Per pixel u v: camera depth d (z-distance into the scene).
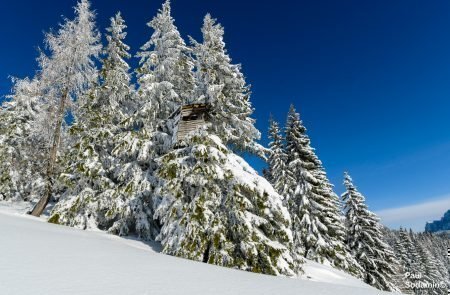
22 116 26.12
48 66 18.61
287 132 30.41
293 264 13.14
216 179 13.98
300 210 27.08
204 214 12.88
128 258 8.29
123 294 4.67
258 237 12.70
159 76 19.02
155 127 18.36
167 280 6.03
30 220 14.86
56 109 19.03
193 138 13.73
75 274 5.55
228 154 14.73
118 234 17.03
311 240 26.16
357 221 34.06
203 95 15.98
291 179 28.28
